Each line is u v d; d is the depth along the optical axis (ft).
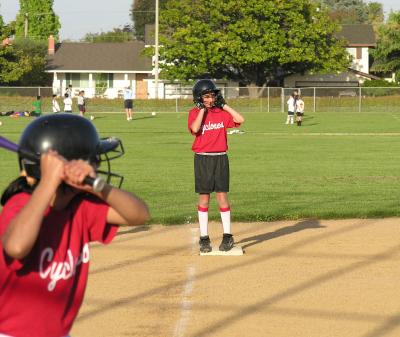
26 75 278.87
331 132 144.05
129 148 106.63
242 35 246.06
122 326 25.62
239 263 35.68
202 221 37.86
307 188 64.54
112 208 12.91
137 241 41.14
